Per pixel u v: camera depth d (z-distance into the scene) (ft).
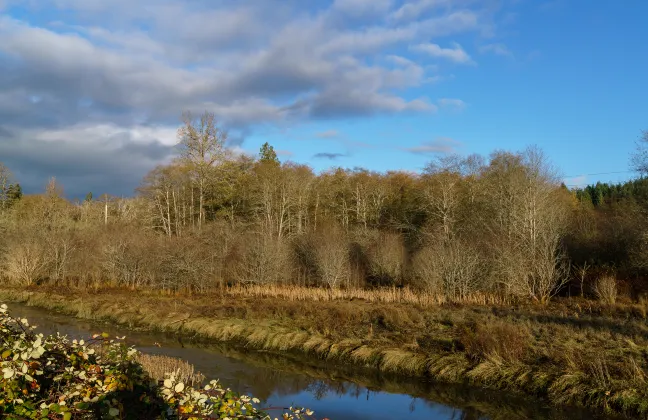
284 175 185.26
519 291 91.66
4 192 188.24
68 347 21.59
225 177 181.57
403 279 119.14
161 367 50.96
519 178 118.42
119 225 165.99
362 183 201.26
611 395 42.80
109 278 135.74
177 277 120.16
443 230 135.95
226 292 116.88
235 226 152.87
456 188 158.40
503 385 49.44
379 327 72.23
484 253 102.42
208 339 77.25
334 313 79.97
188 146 170.19
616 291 84.64
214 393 22.58
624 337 55.42
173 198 180.75
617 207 125.90
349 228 178.29
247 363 62.95
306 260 131.54
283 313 84.69
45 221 177.17
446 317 74.23
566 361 49.26
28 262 136.67
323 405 47.50
